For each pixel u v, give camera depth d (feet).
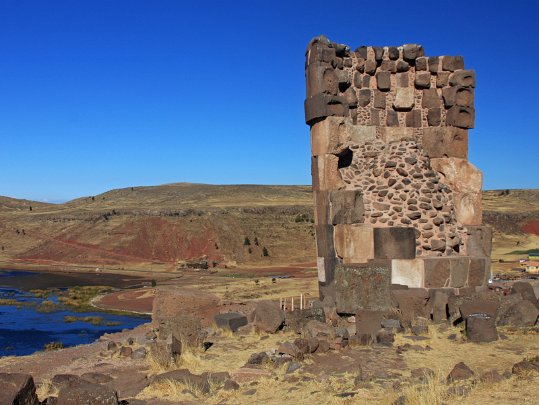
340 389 26.96
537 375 25.67
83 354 45.57
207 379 30.17
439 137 54.54
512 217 408.46
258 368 32.04
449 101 54.49
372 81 55.47
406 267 48.29
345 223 50.88
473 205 53.72
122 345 46.29
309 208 465.47
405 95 55.26
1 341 117.50
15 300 192.24
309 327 39.99
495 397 22.80
